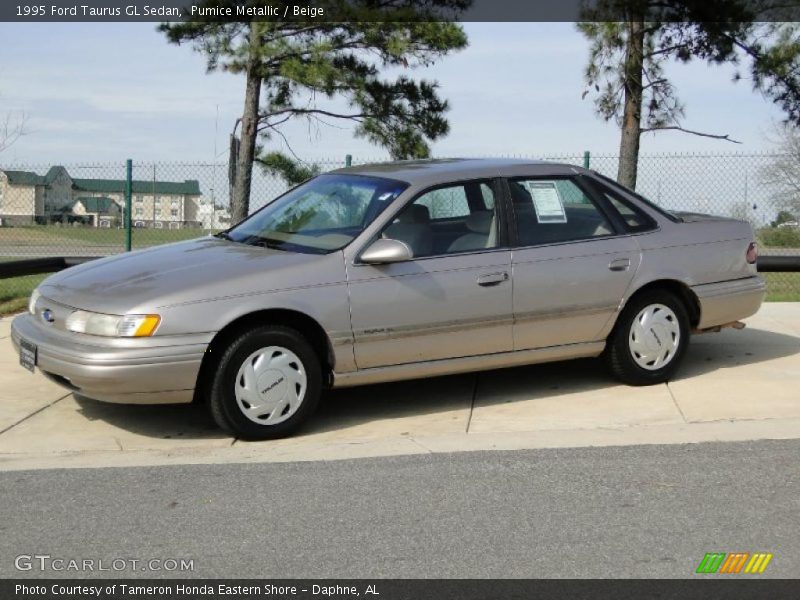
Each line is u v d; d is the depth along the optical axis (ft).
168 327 19.77
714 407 22.71
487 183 23.22
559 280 23.15
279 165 56.65
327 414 23.02
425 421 22.26
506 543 15.23
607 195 24.47
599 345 24.03
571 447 19.92
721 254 25.16
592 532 15.62
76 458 19.81
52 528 16.07
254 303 20.33
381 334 21.53
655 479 17.94
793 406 22.68
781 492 17.24
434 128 57.88
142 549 15.21
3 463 19.53
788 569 14.29
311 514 16.51
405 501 17.02
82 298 20.61
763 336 30.58
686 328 24.91
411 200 22.34
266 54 54.54
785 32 53.26
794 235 53.11
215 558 14.85
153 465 19.22
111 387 19.67
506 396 24.20
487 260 22.49
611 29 52.90
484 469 18.62
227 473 18.65
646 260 24.14
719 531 15.62
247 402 20.54
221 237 24.32
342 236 21.98
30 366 21.24
